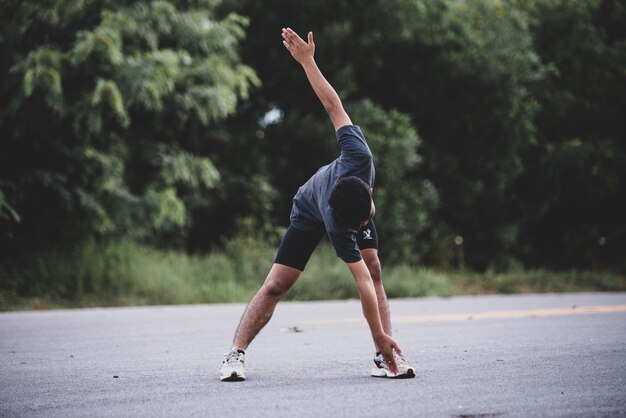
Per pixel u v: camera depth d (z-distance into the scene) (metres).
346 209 6.67
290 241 7.52
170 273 20.66
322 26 27.17
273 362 8.79
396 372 7.24
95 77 19.20
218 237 26.44
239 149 26.92
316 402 6.32
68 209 20.06
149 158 22.45
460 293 24.81
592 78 33.19
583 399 6.45
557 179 32.38
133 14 19.98
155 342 10.80
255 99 28.08
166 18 21.17
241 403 6.30
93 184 20.89
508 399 6.44
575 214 34.59
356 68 28.19
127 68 19.22
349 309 16.86
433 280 24.27
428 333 11.84
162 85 19.59
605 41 33.59
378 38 27.36
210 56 22.41
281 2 26.45
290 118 26.89
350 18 27.28
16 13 19.28
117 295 19.34
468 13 28.78
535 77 29.30
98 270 19.67
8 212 19.73
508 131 29.64
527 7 32.09
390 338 7.09
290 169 27.52
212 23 23.05
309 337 11.35
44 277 19.14
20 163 19.95
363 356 9.30
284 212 27.25
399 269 24.83
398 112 29.02
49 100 17.98
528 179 32.72
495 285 26.22
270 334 11.77
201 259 23.56
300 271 7.57
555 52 32.62
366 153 7.07
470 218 31.16
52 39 19.92
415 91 29.48
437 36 28.38
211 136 26.17
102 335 11.70
